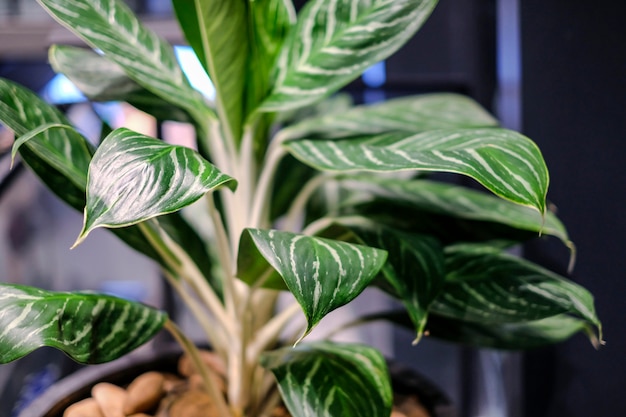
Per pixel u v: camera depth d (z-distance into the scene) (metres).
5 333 0.49
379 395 0.57
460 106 0.76
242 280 0.58
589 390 0.86
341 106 0.87
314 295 0.45
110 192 0.44
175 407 0.73
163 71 0.64
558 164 0.83
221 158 0.70
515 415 0.87
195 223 0.86
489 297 0.63
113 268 1.15
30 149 0.60
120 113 0.97
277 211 0.84
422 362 1.04
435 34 0.99
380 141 0.60
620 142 0.83
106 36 0.61
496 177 0.48
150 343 0.99
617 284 0.85
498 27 0.89
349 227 0.64
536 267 0.66
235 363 0.73
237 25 0.55
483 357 1.00
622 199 0.83
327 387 0.57
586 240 0.84
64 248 1.14
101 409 0.72
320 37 0.64
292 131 0.73
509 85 0.84
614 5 0.80
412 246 0.61
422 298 0.57
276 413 0.76
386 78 0.98
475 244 0.72
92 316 0.55
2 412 0.85
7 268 1.06
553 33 0.81
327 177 0.76
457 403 1.01
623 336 0.85
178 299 1.06
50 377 0.92
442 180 0.99
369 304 1.08
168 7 0.94
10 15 0.93
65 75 0.69
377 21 0.62
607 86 0.82
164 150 0.47
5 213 1.04
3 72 1.00
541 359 0.85
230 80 0.60
